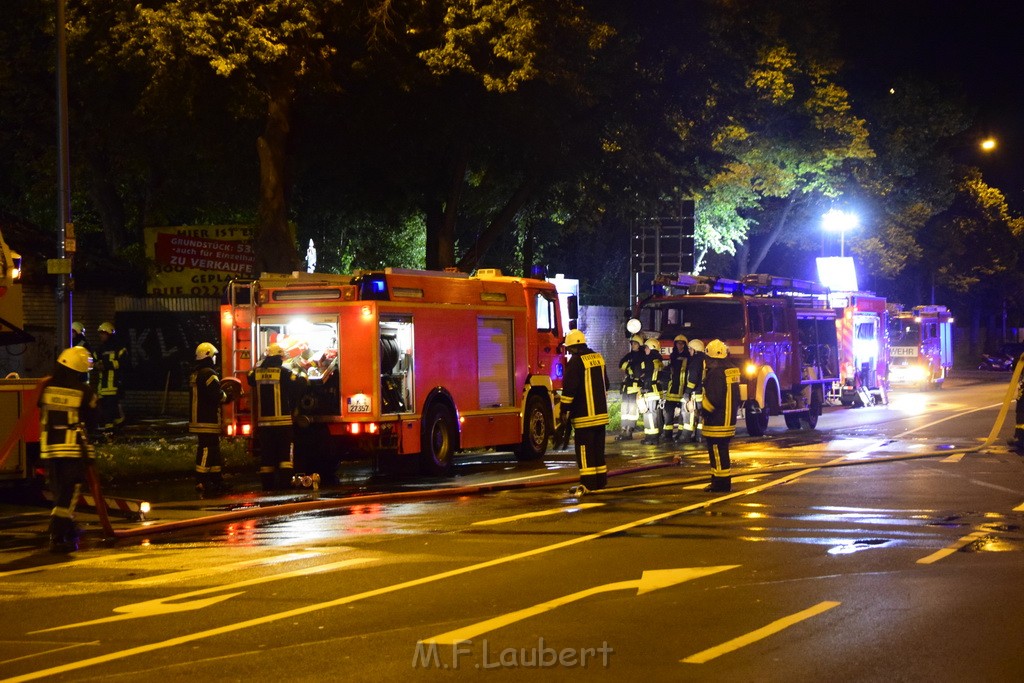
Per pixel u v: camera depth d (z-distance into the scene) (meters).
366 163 27.41
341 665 6.77
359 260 37.16
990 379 55.66
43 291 27.02
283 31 20.66
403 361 16.91
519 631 7.50
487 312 18.62
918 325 44.47
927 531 11.31
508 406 19.12
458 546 10.70
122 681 6.56
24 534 12.28
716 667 6.59
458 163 26.81
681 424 22.81
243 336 16.97
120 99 25.45
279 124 22.80
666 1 26.09
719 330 23.56
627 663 6.70
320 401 16.39
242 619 8.00
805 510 12.77
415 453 16.89
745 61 29.64
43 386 11.35
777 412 24.09
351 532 11.71
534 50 21.25
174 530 12.27
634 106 26.19
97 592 9.11
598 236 45.72
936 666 6.58
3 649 7.36
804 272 58.03
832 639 7.19
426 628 7.62
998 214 68.06
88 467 11.34
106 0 20.95
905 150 49.84
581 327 39.56
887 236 54.22
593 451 14.55
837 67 42.62
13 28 26.70
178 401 28.11
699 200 41.03
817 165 43.25
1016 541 10.72
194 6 20.12
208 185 30.67
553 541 10.89
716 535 11.13
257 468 18.56
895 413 30.58
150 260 29.20
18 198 35.88
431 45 22.95
